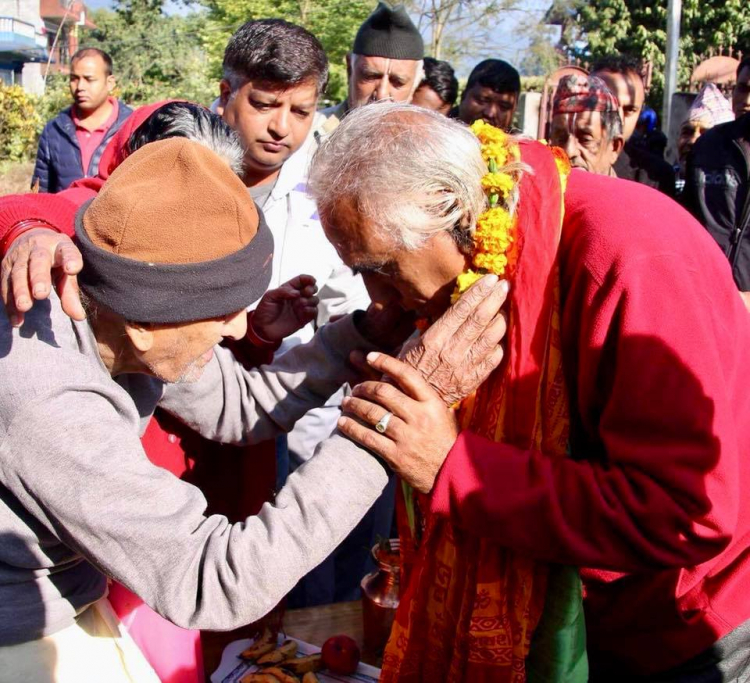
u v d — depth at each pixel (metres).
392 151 1.21
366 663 1.80
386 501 2.86
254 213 1.21
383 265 1.28
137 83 18.06
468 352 1.24
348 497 1.21
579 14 16.75
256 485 1.84
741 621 1.43
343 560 2.79
